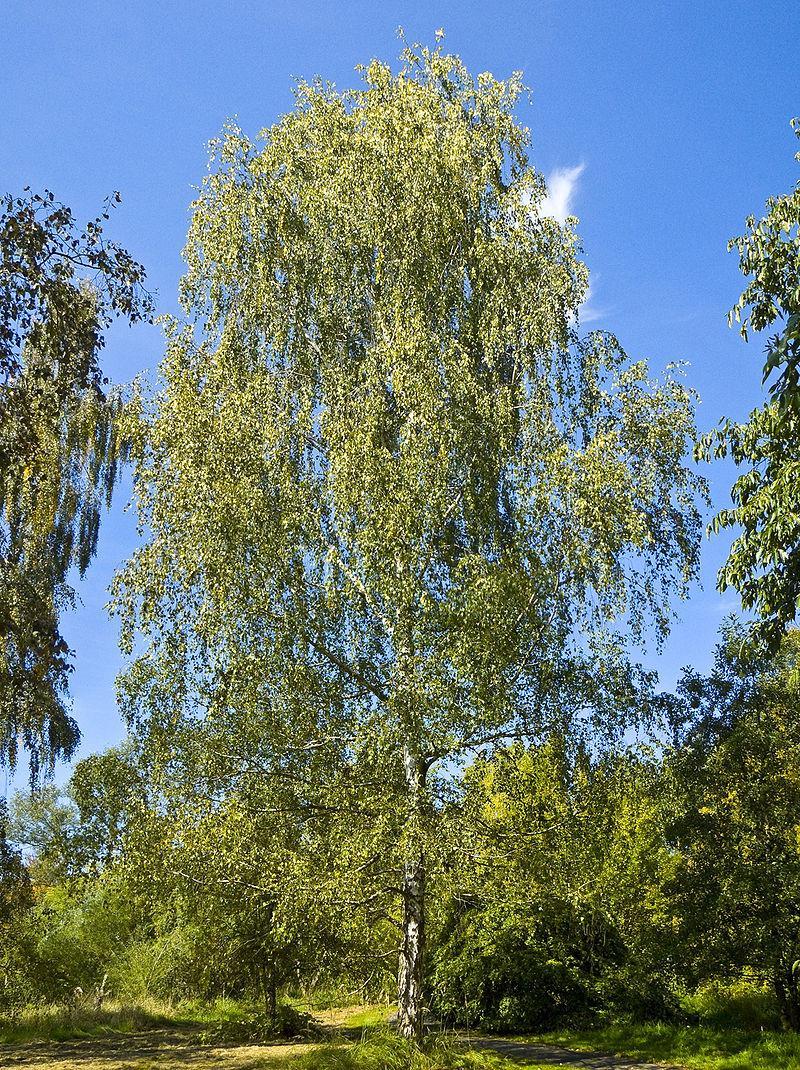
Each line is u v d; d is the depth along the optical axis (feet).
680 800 53.83
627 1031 57.67
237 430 46.14
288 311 51.42
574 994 64.80
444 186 51.78
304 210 52.54
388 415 47.96
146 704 45.68
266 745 44.68
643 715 46.37
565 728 44.55
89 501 71.82
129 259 36.42
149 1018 76.33
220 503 44.50
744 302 31.99
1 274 33.76
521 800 43.93
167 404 48.11
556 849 43.01
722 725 54.85
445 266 51.24
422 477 43.55
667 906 55.01
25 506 64.95
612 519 43.83
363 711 43.01
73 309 36.19
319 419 48.47
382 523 42.57
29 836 97.09
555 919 64.23
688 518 48.34
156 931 88.22
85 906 90.68
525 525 45.01
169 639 45.34
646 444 46.93
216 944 61.77
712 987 59.77
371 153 52.75
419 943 45.57
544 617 44.70
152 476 47.42
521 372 49.65
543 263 50.08
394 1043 43.86
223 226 52.19
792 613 30.63
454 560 46.93
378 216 51.03
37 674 61.98
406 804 40.24
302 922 44.47
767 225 31.63
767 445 31.37
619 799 46.52
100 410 67.51
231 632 43.73
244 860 44.06
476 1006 66.18
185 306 51.55
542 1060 47.16
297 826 44.75
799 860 48.98
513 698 42.55
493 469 47.14
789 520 28.91
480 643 41.16
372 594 44.14
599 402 48.83
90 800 48.93
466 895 45.68
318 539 45.73
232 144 53.98
